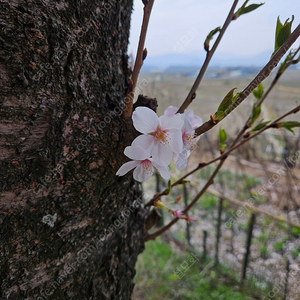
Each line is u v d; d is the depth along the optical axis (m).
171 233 0.64
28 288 0.15
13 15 0.12
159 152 0.15
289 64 0.19
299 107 0.18
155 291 0.47
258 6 0.16
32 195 0.14
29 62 0.13
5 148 0.13
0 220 0.14
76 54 0.14
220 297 0.46
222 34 0.17
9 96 0.13
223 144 0.21
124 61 0.18
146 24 0.14
